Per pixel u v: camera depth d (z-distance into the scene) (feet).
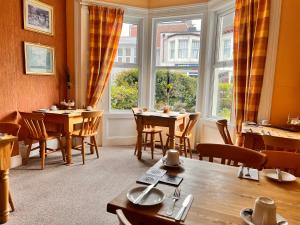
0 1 9.95
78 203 7.61
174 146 12.19
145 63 15.21
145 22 14.83
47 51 12.46
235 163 6.01
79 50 13.62
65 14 13.64
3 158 6.26
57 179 9.41
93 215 6.97
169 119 11.56
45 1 12.16
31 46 11.48
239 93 10.64
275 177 4.41
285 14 9.10
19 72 11.06
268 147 7.83
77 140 13.96
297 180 4.42
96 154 12.66
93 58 13.73
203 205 3.41
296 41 9.08
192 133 14.11
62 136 11.98
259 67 9.57
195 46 14.23
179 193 3.70
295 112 9.34
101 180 9.46
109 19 13.70
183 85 14.76
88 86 13.89
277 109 9.52
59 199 7.82
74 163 11.35
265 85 9.57
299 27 9.00
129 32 14.99
